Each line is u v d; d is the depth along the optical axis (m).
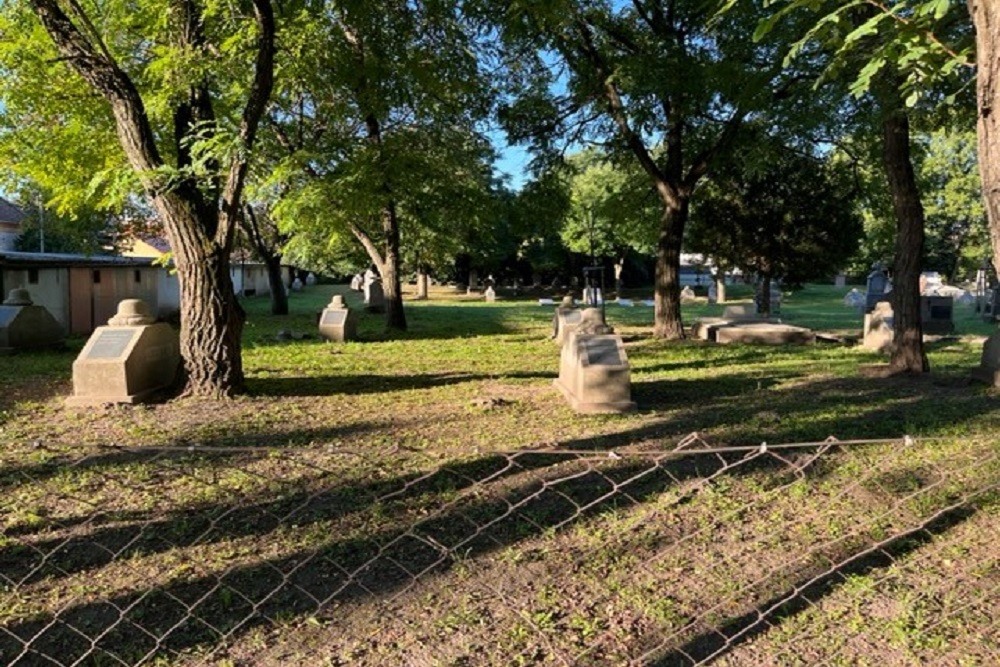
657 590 3.48
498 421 7.07
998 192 2.03
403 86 11.78
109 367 7.87
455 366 11.60
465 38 12.09
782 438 6.07
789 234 20.14
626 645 3.04
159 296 24.30
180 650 2.98
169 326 8.91
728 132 14.06
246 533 4.13
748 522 4.26
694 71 11.32
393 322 18.89
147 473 5.21
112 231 35.25
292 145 14.85
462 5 11.41
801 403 7.67
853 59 4.14
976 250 38.09
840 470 5.11
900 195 9.55
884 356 12.37
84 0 9.11
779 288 28.27
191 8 8.24
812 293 43.16
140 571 3.67
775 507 4.47
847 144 15.61
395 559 3.81
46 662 2.89
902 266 9.68
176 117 8.73
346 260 34.16
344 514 4.41
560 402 8.12
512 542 4.00
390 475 5.15
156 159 7.92
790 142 13.59
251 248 25.56
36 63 10.08
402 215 18.44
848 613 3.25
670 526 4.21
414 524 4.07
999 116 2.01
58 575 3.62
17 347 13.40
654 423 6.84
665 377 9.91
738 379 9.57
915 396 8.02
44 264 17.73
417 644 3.04
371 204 12.92
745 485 4.84
